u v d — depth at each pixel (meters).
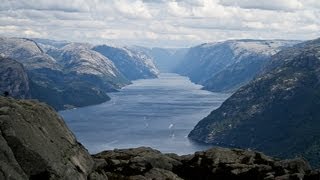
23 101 60.03
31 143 51.75
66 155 55.81
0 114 52.97
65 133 59.22
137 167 73.62
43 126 56.31
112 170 72.62
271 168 75.81
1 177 46.31
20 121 53.31
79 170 55.78
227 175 75.38
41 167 51.00
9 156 48.88
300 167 76.62
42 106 59.97
